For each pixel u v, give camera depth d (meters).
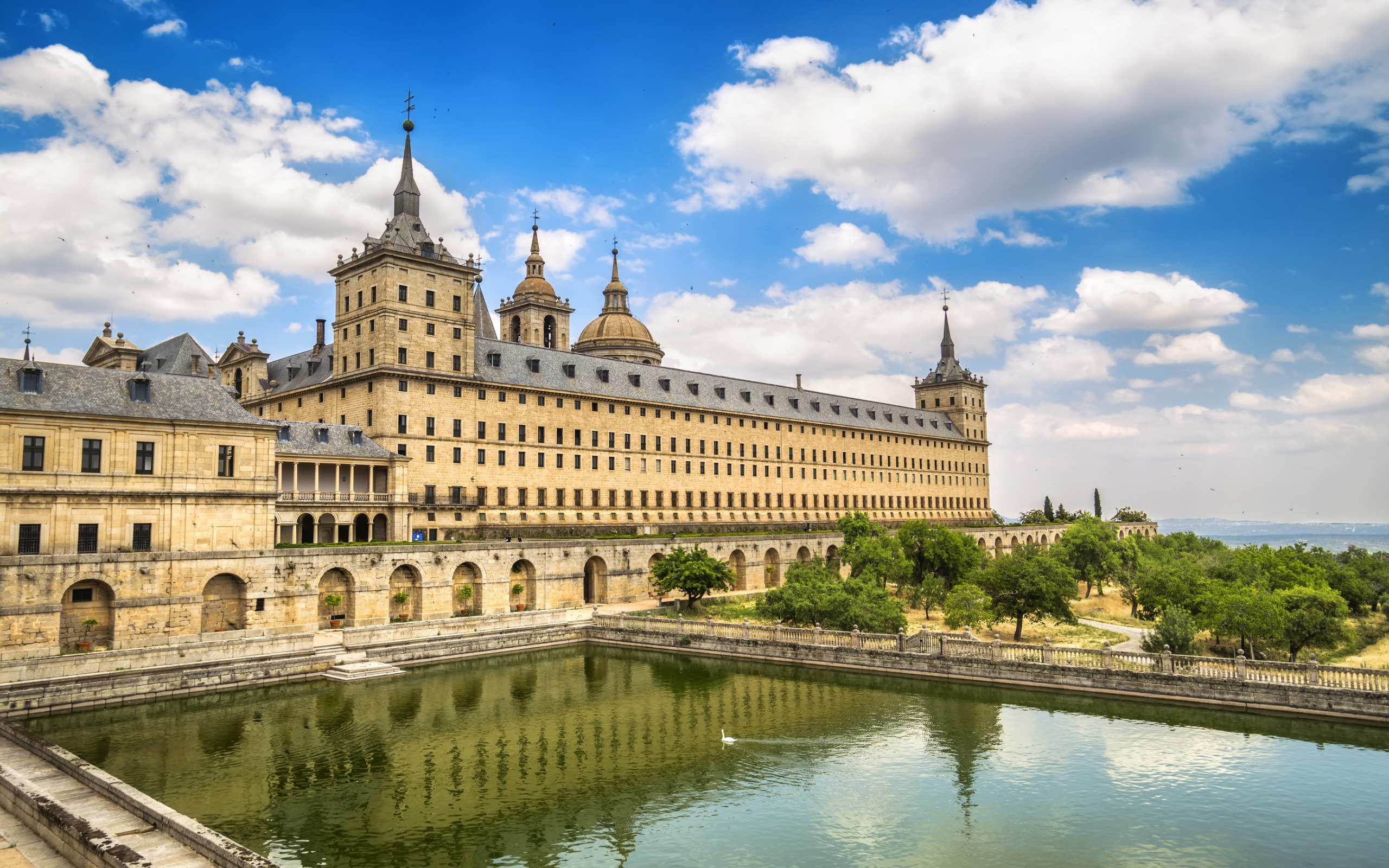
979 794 36.44
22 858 25.08
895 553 99.88
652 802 35.72
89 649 54.31
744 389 134.88
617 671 62.69
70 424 55.75
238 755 41.78
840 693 54.62
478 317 126.06
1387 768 38.91
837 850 30.95
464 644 67.62
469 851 30.73
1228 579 91.81
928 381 189.50
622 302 154.62
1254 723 45.91
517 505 97.12
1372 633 88.25
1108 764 39.97
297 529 79.31
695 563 85.38
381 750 42.69
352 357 92.19
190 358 104.94
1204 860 29.91
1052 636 80.31
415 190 95.19
